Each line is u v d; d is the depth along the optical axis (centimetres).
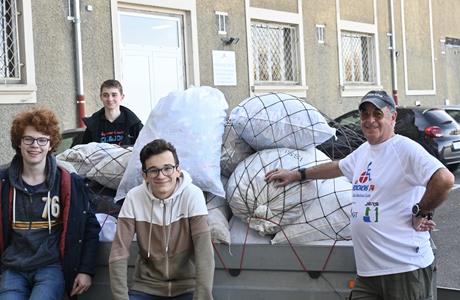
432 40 2011
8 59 882
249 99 373
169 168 301
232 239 328
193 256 314
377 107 273
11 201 323
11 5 882
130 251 332
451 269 562
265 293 316
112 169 381
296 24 1418
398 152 271
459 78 2175
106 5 999
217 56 1198
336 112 1544
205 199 344
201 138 345
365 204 276
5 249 329
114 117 536
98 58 990
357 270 284
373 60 1722
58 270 328
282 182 325
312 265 308
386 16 1770
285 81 1408
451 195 922
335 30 1547
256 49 1330
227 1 1223
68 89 948
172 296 308
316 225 315
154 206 306
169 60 1123
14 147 328
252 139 357
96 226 340
